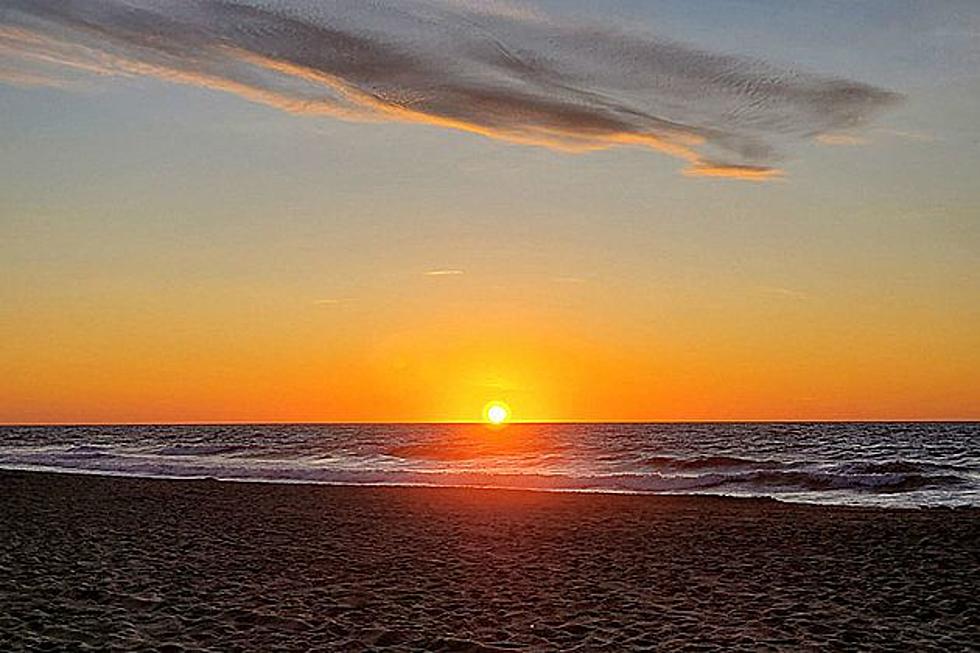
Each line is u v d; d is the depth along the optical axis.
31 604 9.29
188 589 10.48
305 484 28.42
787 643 8.23
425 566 12.50
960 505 23.38
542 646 8.08
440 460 46.38
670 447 59.31
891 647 8.10
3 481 26.81
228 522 17.55
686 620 9.16
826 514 19.36
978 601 10.13
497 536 15.77
